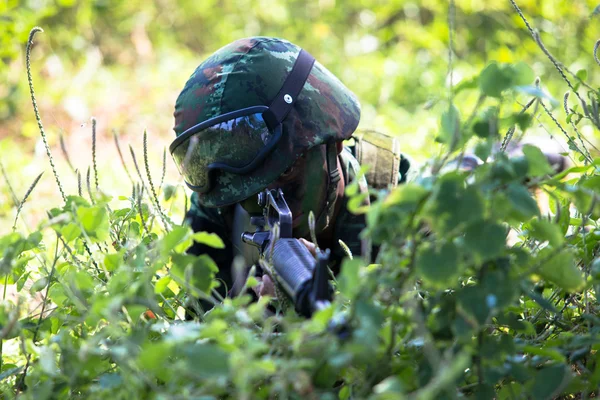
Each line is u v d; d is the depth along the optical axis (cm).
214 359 121
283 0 922
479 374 150
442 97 159
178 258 164
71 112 640
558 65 200
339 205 262
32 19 634
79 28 825
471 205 132
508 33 777
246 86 237
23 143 585
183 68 808
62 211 180
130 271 168
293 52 248
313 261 175
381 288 145
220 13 941
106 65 820
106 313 152
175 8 938
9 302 185
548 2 713
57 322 191
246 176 235
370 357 137
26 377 163
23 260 184
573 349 177
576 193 149
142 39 855
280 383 130
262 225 235
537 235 150
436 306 158
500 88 143
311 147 236
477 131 146
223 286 281
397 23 883
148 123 641
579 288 150
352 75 734
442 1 838
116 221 217
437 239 142
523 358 166
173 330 136
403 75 712
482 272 146
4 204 427
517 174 140
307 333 139
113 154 550
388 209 137
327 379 143
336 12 897
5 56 623
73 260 198
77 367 153
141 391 146
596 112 189
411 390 151
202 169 241
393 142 283
